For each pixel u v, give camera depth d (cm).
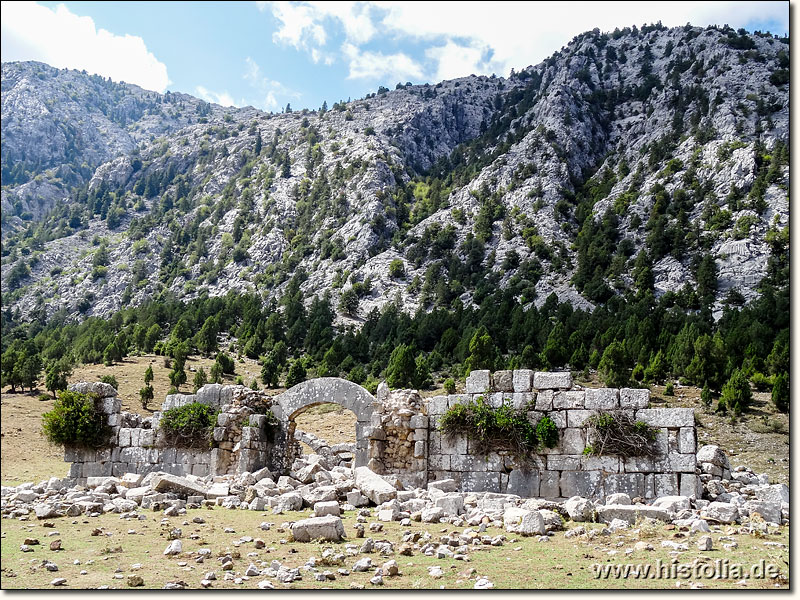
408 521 1811
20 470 4394
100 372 9300
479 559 1413
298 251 19850
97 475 3039
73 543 1664
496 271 15238
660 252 13812
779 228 13088
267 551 1514
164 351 10781
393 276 16512
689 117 18638
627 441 2272
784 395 5750
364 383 8112
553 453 2395
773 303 9600
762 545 1474
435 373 8550
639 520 1730
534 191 17800
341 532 1630
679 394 6469
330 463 3500
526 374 2506
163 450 2955
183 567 1399
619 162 18988
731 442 5034
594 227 15712
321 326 11856
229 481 2577
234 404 2936
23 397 8050
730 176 15225
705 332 8650
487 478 2462
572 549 1489
